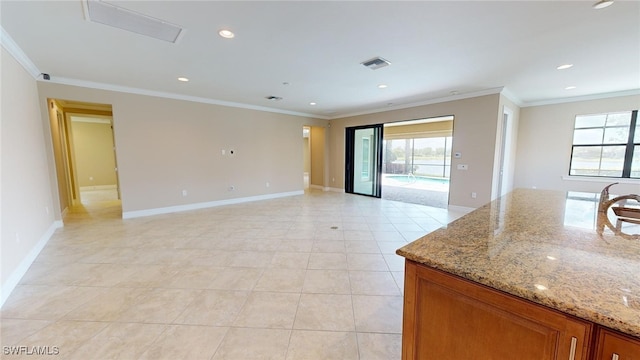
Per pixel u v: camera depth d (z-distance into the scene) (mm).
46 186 3932
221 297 2236
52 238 3732
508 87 4625
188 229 4172
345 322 1920
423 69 3631
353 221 4688
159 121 5109
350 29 2502
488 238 1332
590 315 732
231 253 3195
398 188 9180
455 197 5422
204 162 5770
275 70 3695
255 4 2090
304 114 7637
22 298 2207
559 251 1159
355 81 4242
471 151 5102
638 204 2170
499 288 896
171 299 2201
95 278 2551
